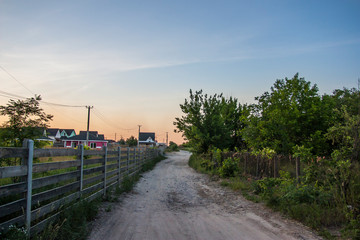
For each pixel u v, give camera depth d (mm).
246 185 10891
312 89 13031
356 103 11656
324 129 12617
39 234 4363
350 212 5508
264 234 5285
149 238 5000
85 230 4992
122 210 7164
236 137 24359
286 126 12828
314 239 4988
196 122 23922
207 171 17781
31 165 4324
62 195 5957
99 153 8148
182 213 7125
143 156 20328
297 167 8414
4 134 6844
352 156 6895
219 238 5070
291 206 6703
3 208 3660
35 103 7328
